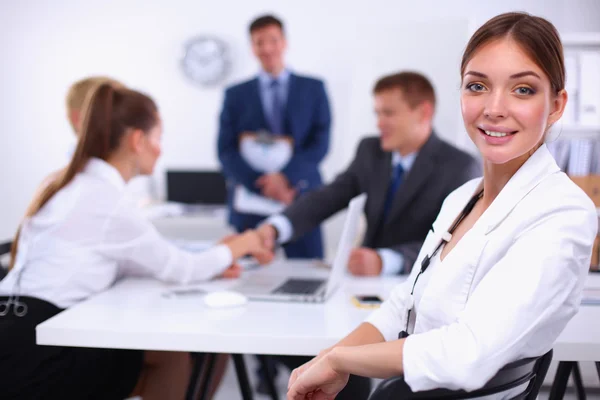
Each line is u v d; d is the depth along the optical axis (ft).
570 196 2.97
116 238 5.45
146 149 5.75
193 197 14.74
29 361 4.69
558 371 4.87
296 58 15.28
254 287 5.59
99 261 5.37
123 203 5.48
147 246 5.59
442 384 2.78
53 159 16.05
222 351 4.12
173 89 15.65
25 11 15.70
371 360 3.02
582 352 3.89
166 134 15.75
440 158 7.02
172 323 4.35
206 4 15.38
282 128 11.24
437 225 3.95
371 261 6.27
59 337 4.22
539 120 3.02
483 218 3.21
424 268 3.75
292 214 7.50
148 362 5.70
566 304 2.84
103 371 5.00
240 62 15.48
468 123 3.19
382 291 5.59
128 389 5.35
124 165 5.73
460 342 2.78
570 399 8.77
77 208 5.26
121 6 15.56
